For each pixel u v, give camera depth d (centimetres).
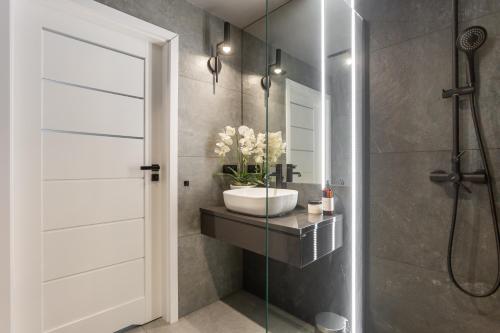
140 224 172
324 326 136
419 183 132
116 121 161
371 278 149
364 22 149
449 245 120
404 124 137
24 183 132
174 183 175
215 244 203
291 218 133
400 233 139
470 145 118
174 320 177
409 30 135
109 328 159
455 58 119
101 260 156
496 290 112
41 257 137
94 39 152
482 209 116
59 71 141
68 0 136
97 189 155
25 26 131
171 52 173
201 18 192
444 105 125
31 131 133
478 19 116
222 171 204
